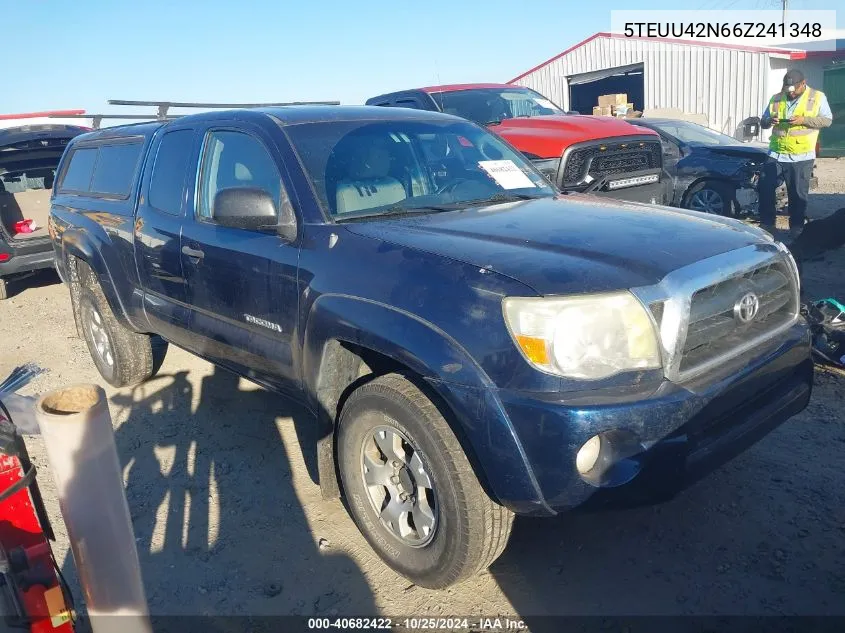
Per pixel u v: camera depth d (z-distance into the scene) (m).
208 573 3.22
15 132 9.84
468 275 2.65
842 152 20.89
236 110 4.08
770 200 9.39
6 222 9.53
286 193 3.48
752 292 2.88
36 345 7.06
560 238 2.87
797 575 2.94
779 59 21.39
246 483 3.97
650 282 2.55
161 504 3.81
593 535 3.31
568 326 2.44
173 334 4.46
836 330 4.83
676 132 10.80
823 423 4.15
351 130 3.87
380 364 3.15
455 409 2.58
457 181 3.91
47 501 3.88
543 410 2.41
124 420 4.91
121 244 4.74
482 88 9.11
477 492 2.68
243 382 5.46
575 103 27.97
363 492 3.16
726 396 2.66
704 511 3.41
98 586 1.61
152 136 4.71
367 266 2.98
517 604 2.90
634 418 2.42
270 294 3.45
